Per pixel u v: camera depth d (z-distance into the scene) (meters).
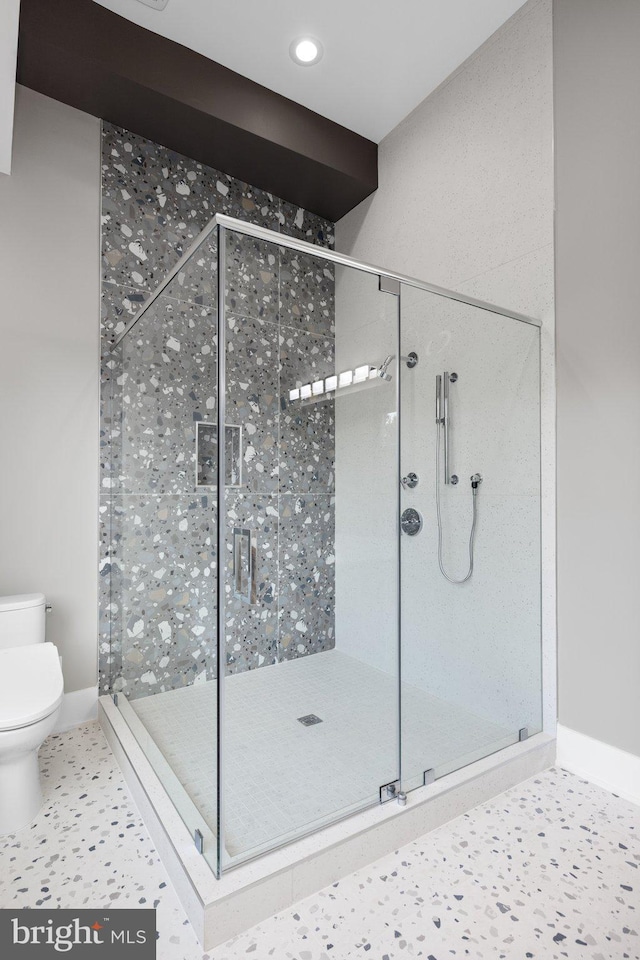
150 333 1.94
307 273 1.62
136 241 2.52
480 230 2.34
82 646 2.36
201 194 2.73
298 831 1.42
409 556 1.84
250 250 1.49
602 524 1.88
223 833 1.28
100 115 2.40
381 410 1.82
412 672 1.86
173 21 2.19
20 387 2.22
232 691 1.46
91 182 2.40
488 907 1.31
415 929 1.24
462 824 1.64
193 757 1.45
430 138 2.61
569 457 1.98
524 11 2.15
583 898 1.34
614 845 1.54
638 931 1.24
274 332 1.55
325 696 1.74
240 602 1.48
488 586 2.09
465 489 2.01
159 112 2.37
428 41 2.30
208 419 1.47
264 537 1.56
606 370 1.87
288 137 2.62
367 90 2.58
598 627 1.89
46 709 1.55
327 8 2.12
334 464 1.72
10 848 1.51
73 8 2.07
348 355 1.73
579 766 1.93
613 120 1.85
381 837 1.49
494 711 2.03
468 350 2.00
